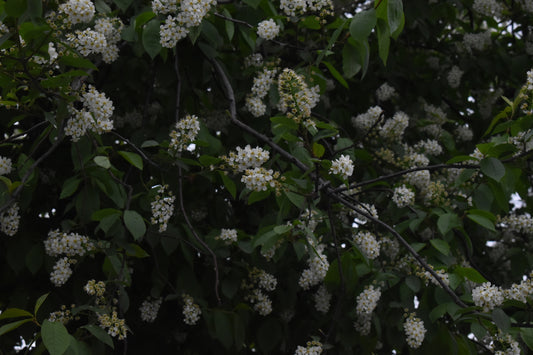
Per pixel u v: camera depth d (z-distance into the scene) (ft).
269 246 7.58
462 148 13.70
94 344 8.02
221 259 9.53
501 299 7.69
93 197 8.31
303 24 9.30
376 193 11.05
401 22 7.36
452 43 14.33
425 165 10.51
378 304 9.63
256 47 10.81
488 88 14.05
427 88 13.50
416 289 8.86
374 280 8.90
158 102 11.96
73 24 8.30
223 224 10.61
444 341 8.71
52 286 9.48
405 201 9.30
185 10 8.11
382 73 13.03
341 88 12.92
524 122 8.20
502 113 8.50
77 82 8.22
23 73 7.53
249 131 8.65
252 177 7.41
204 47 9.80
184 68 10.56
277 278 10.27
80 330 7.54
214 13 9.23
